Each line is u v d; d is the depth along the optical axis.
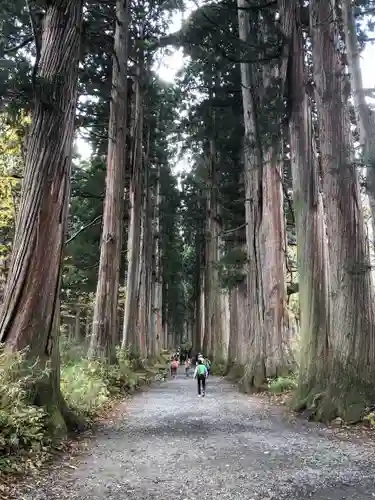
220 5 14.65
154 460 6.60
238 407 12.96
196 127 23.34
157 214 40.66
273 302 17.72
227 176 25.09
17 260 7.95
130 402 14.19
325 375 11.18
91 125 19.92
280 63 13.59
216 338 32.47
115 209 18.03
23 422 6.38
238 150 23.56
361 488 5.29
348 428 9.02
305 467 6.20
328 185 11.08
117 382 15.85
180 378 27.69
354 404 9.48
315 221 12.62
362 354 9.96
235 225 24.81
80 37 9.05
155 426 9.59
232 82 21.53
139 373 21.56
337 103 11.31
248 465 6.32
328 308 11.91
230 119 21.69
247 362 19.62
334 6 11.99
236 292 28.14
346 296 10.33
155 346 40.56
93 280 25.95
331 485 5.39
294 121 13.34
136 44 22.42
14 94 8.50
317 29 11.80
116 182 18.23
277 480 5.60
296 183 13.24
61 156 8.40
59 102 8.40
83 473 5.89
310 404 10.82
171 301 62.12
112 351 17.14
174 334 83.06
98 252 25.33
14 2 9.75
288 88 13.52
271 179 18.34
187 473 5.92
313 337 11.80
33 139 8.32
